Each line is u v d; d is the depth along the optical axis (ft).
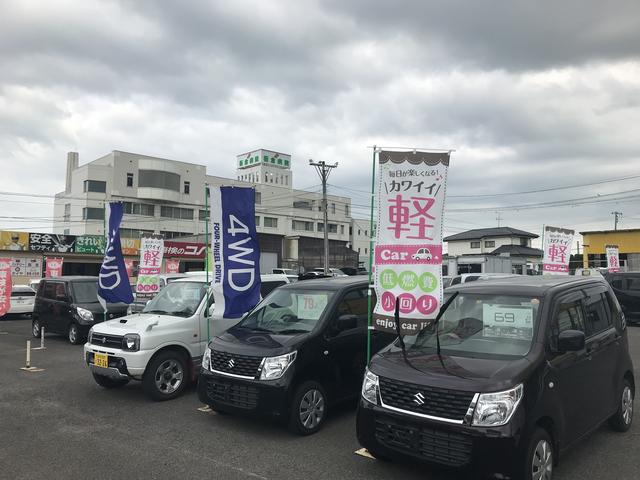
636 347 39.37
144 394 24.94
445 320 16.81
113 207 33.65
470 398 12.54
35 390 25.91
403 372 14.06
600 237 120.06
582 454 16.19
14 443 17.74
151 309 27.40
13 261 102.22
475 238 210.18
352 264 185.16
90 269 117.29
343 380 20.27
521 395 12.54
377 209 18.39
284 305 22.08
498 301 15.94
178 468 15.34
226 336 20.71
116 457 16.30
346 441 17.67
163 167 182.80
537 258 186.50
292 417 17.87
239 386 18.47
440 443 12.75
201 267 131.44
